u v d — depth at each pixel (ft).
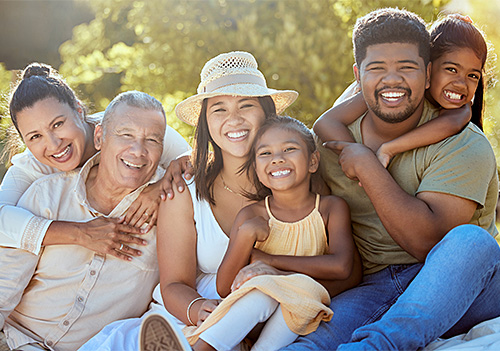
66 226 10.32
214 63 11.04
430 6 23.32
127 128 10.35
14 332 10.37
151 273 11.00
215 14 28.12
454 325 9.40
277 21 26.45
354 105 11.19
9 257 10.28
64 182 11.02
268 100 10.99
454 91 10.23
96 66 30.42
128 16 31.01
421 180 10.26
